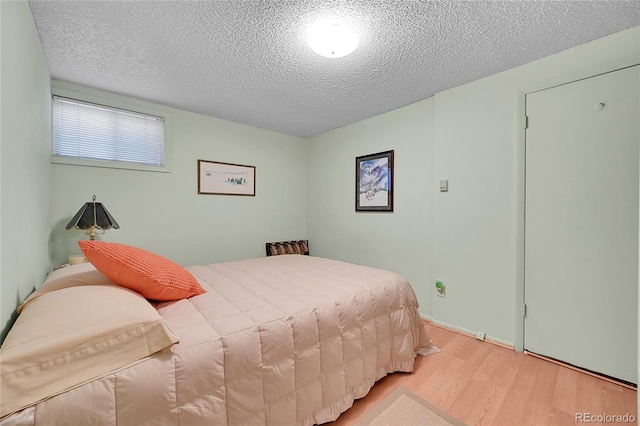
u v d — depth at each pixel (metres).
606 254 1.71
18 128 1.15
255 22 1.52
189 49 1.78
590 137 1.75
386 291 1.78
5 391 0.69
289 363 1.22
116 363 0.85
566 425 1.34
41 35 1.60
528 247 2.00
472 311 2.29
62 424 0.72
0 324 0.91
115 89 2.38
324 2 1.37
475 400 1.52
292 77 2.17
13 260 1.07
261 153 3.56
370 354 1.58
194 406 0.94
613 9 1.44
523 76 2.00
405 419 1.38
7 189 0.99
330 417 1.34
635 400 1.51
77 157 2.30
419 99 2.63
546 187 1.92
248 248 3.44
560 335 1.87
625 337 1.65
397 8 1.41
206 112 2.97
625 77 1.64
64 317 0.89
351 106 2.80
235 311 1.29
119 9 1.41
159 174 2.75
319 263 2.43
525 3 1.39
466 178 2.31
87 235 2.35
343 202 3.50
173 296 1.38
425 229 2.65
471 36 1.66
